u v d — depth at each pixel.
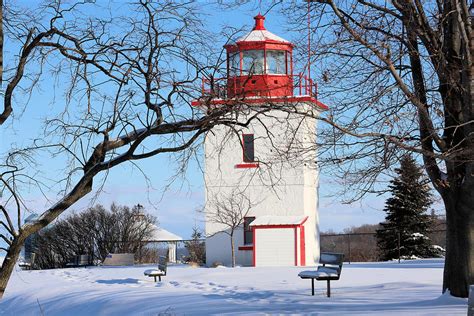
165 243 47.66
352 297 17.22
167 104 12.62
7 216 12.24
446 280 16.00
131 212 46.72
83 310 18.98
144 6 12.88
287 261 34.38
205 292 19.59
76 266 41.56
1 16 12.15
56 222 44.88
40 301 21.62
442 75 15.33
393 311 13.97
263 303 16.61
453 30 15.52
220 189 35.62
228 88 13.15
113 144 12.55
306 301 16.70
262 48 28.50
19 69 12.36
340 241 44.94
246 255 35.56
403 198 43.75
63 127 12.69
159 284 22.92
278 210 35.47
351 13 15.01
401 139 14.91
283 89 17.81
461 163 15.16
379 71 15.09
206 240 36.22
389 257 43.56
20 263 44.75
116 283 24.23
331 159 15.20
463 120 15.07
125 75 12.52
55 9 12.88
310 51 15.32
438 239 48.88
